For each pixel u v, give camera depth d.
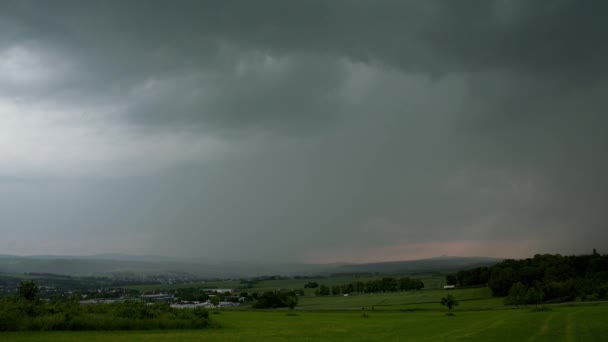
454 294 177.25
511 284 159.75
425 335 62.19
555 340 50.69
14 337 53.25
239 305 194.50
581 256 179.88
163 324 68.44
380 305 159.00
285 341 55.25
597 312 80.75
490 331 62.69
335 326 80.62
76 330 61.41
